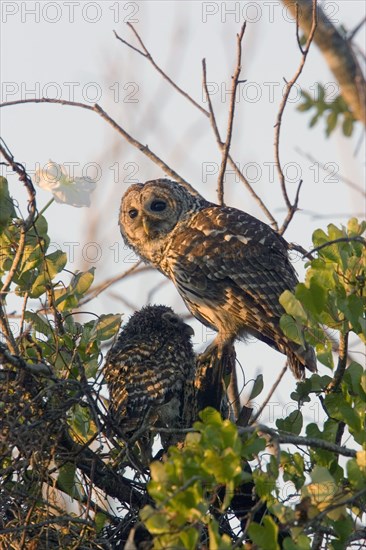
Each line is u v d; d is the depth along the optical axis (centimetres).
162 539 802
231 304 1461
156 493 812
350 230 1170
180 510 801
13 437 1034
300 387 1131
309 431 1095
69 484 1115
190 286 1496
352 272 1101
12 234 1164
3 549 1117
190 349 1343
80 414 1160
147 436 1189
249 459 1024
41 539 1098
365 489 896
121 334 1377
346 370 1096
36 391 1073
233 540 1076
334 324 1080
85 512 1102
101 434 1143
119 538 1107
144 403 1215
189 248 1509
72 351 1162
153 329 1348
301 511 883
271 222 1382
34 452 1053
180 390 1263
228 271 1474
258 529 841
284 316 1075
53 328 1205
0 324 1091
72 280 1220
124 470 1192
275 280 1463
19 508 1084
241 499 1084
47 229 1177
